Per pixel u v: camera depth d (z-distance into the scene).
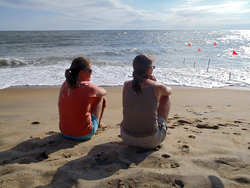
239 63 14.52
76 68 2.34
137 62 1.99
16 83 8.34
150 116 2.07
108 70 11.15
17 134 2.90
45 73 10.15
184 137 2.70
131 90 2.09
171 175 1.74
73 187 1.62
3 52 20.02
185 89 7.54
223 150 2.22
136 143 2.18
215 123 3.42
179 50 23.83
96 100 2.73
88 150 2.30
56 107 5.16
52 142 2.55
